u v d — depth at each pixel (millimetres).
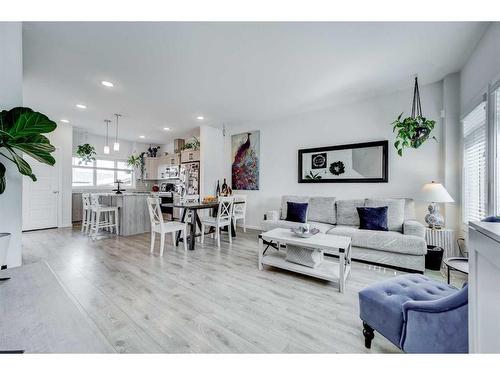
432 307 1112
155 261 3107
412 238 2748
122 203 4754
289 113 4746
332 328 1685
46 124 1680
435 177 3363
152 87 3475
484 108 2420
